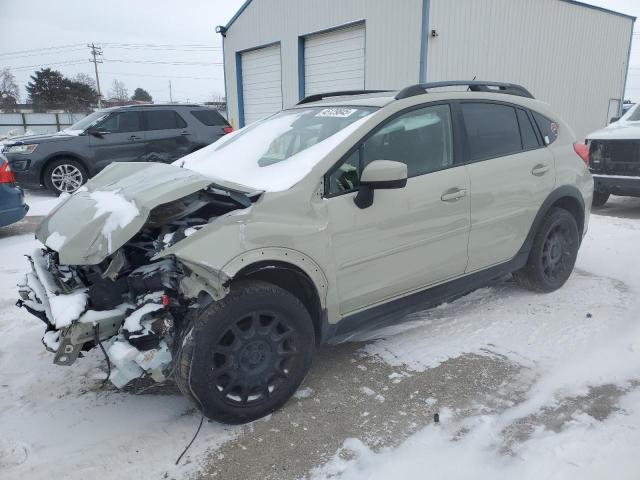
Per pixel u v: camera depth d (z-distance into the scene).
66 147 10.12
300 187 2.83
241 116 16.97
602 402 2.87
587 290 4.55
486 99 3.87
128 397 3.04
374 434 2.66
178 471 2.42
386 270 3.19
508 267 4.05
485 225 3.70
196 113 11.52
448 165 3.51
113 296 2.58
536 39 12.59
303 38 13.71
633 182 7.58
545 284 4.40
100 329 2.50
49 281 2.72
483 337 3.68
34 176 9.93
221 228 2.57
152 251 2.72
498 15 11.53
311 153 3.07
